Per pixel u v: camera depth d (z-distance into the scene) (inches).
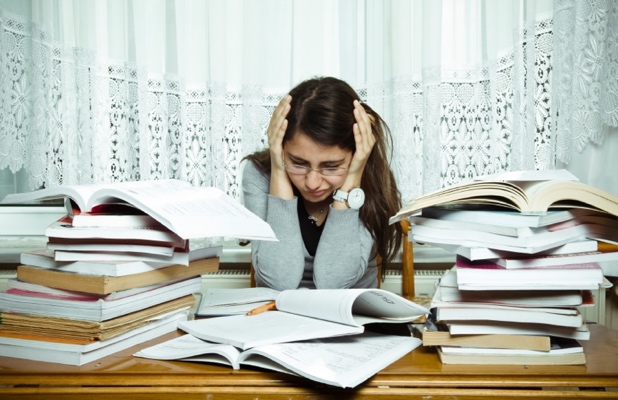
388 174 63.7
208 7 71.4
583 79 66.3
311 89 56.1
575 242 34.6
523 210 33.4
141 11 69.7
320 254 59.8
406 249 69.4
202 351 34.3
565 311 34.0
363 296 38.6
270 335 35.3
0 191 76.0
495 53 70.4
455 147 72.1
